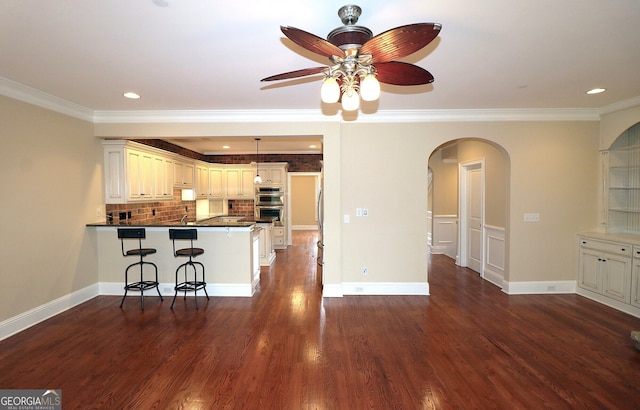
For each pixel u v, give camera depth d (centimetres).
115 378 232
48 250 344
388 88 317
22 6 172
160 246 422
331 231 414
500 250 455
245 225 416
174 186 586
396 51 161
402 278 423
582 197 415
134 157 454
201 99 348
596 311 357
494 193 469
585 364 249
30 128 322
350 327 320
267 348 277
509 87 313
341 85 210
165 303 393
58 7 173
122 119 406
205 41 216
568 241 418
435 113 406
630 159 397
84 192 396
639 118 359
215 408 201
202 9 177
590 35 209
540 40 216
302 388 221
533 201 415
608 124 397
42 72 269
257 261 480
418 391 217
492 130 409
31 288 324
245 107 384
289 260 639
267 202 758
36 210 330
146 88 311
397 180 418
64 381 228
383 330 313
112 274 425
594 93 334
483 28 201
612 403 203
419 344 283
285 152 799
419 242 421
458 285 463
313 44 156
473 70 269
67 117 368
